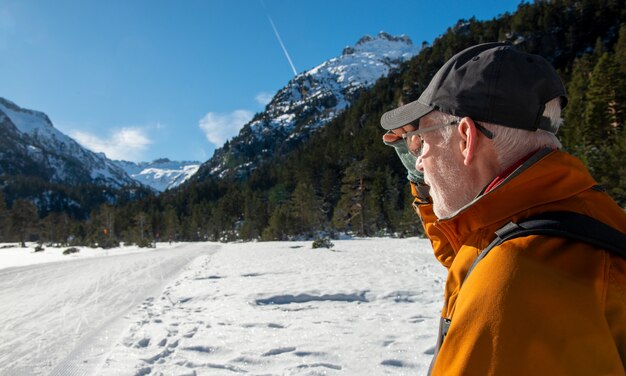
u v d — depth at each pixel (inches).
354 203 1823.3
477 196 27.0
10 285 412.8
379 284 293.6
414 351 139.7
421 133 29.8
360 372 122.7
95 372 136.3
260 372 127.0
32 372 143.9
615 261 19.6
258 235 2336.4
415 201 42.7
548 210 22.1
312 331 170.4
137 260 725.9
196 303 261.9
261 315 209.5
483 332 18.8
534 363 17.6
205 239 2920.8
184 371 131.0
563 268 19.2
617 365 17.9
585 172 23.7
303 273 384.8
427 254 576.7
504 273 19.7
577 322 17.8
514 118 24.5
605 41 2874.0
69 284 399.5
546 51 3048.7
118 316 232.1
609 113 1322.6
